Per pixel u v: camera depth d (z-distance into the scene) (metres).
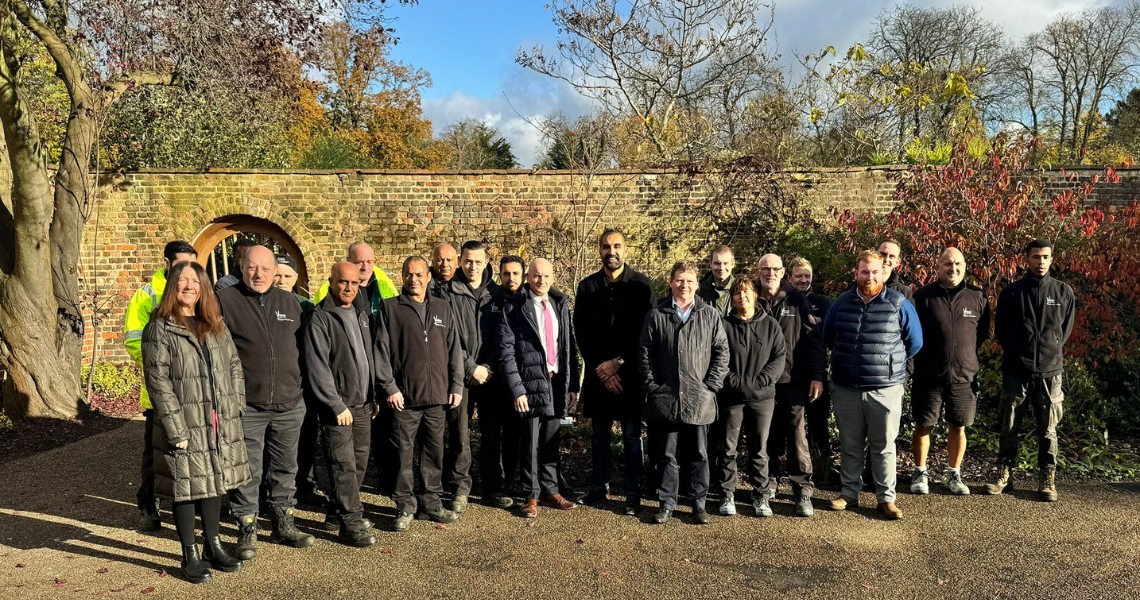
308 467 5.02
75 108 7.69
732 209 10.12
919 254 6.69
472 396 5.17
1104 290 6.81
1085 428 6.26
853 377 4.68
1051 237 6.75
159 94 10.89
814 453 5.46
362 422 4.42
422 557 4.11
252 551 4.07
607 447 5.07
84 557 4.14
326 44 9.36
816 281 9.41
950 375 4.89
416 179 10.32
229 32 8.20
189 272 3.69
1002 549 4.13
